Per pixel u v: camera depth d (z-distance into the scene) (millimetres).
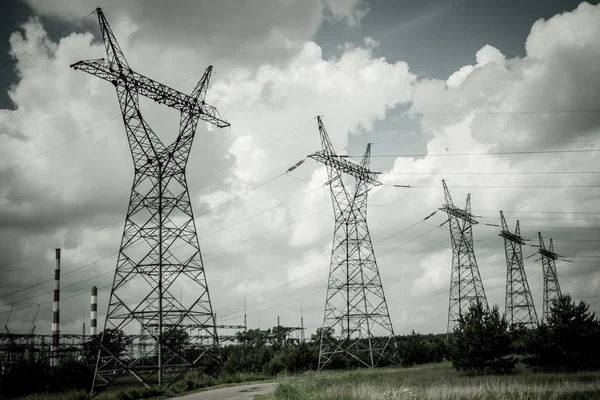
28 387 44719
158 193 46125
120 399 36500
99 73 45000
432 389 26125
